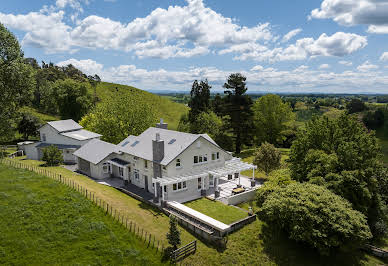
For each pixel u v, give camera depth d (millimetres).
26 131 67188
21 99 45500
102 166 38281
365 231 20562
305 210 21172
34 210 21797
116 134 52438
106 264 17875
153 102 125812
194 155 32312
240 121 59406
